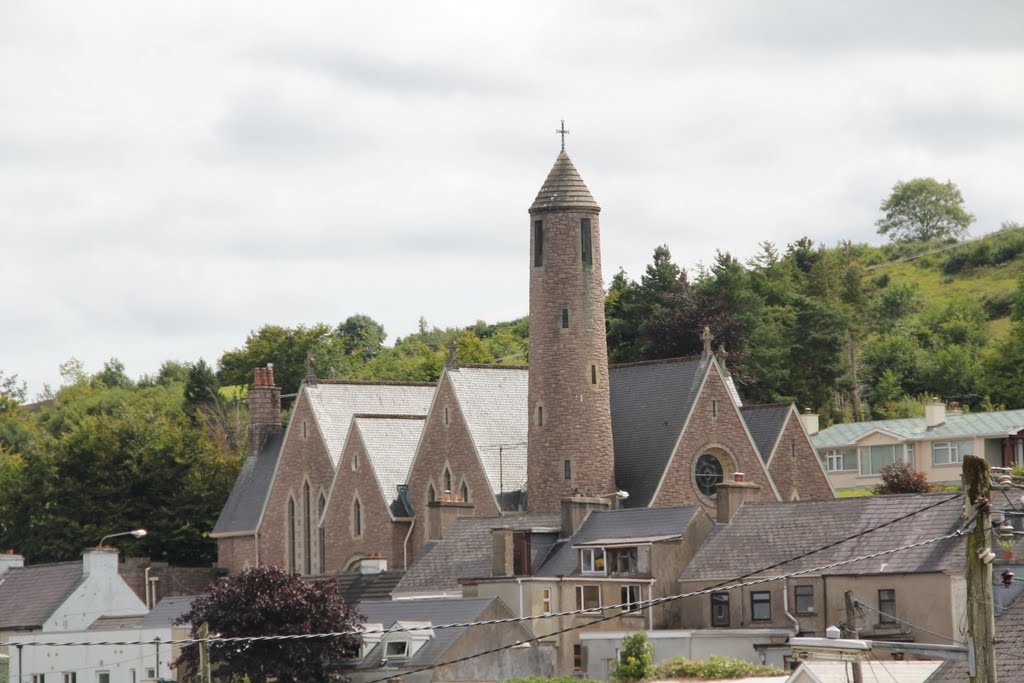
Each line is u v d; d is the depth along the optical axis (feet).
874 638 346.54
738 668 335.67
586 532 419.74
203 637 302.66
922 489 555.69
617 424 490.90
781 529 386.11
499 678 368.89
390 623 383.86
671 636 360.28
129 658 428.56
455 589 427.33
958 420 615.16
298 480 548.72
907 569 349.00
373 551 510.58
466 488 494.18
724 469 481.46
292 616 379.76
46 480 611.06
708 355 484.74
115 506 605.31
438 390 506.89
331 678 376.89
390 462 517.96
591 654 377.71
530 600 382.22
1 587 492.95
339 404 553.64
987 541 176.65
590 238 477.36
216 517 609.83
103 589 478.18
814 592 363.97
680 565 394.32
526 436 503.20
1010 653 229.25
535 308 477.77
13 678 445.78
